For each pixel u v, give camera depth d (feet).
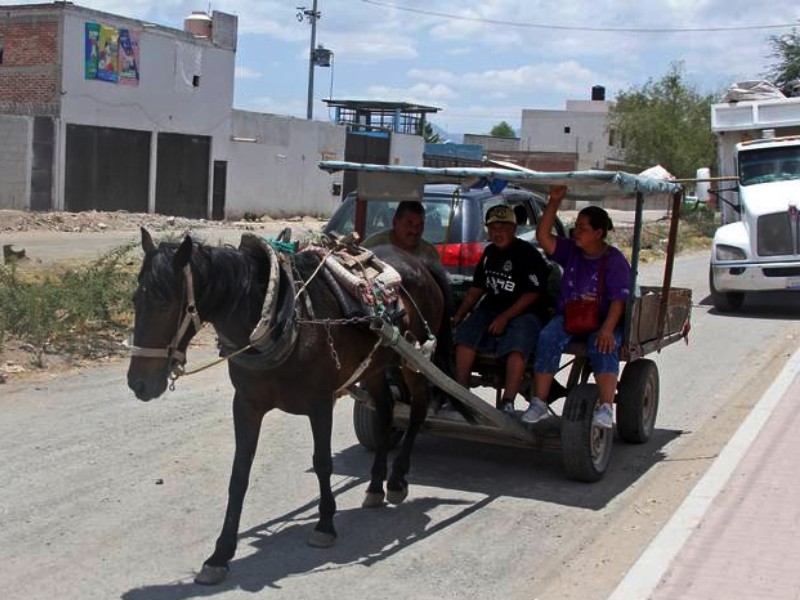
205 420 28.12
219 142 128.98
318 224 136.15
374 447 26.14
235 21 129.39
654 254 92.58
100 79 110.11
